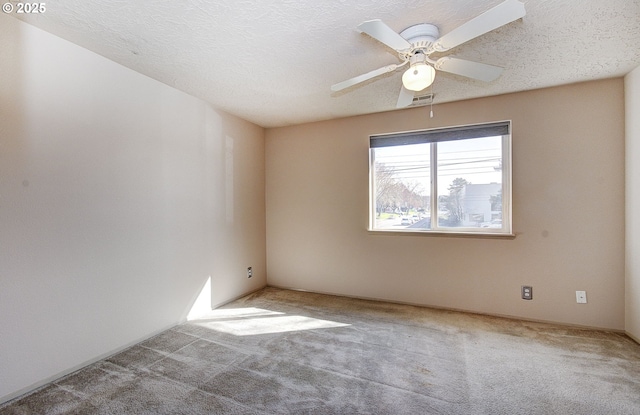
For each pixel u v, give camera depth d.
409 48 1.67
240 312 3.09
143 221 2.44
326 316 2.97
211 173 3.15
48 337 1.85
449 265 3.10
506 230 2.93
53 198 1.87
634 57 2.14
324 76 2.44
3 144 1.66
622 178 2.48
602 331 2.54
